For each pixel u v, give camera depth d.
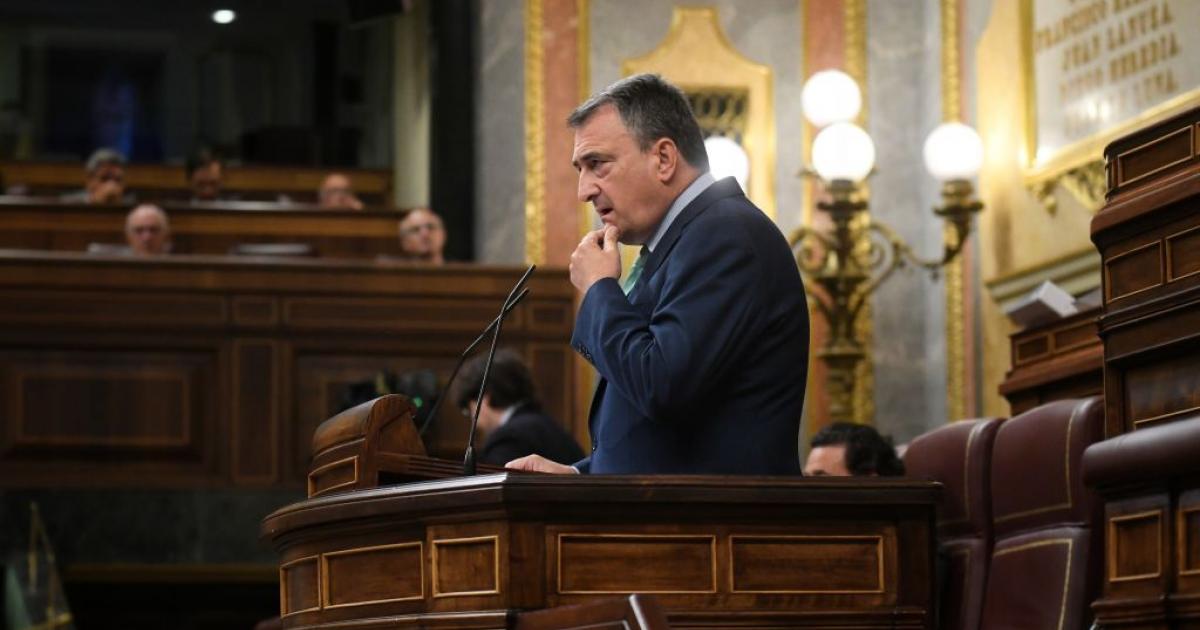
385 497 8.99
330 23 44.97
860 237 27.92
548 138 31.61
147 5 46.94
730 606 8.91
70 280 26.08
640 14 31.91
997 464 14.41
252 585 26.05
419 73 35.47
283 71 45.53
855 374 28.64
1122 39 24.50
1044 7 26.83
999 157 28.30
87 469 25.75
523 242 31.48
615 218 10.59
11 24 47.16
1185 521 8.99
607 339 9.95
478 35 31.88
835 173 27.11
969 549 14.55
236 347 26.42
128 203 31.86
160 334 26.22
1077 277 25.66
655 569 8.84
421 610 8.88
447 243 31.34
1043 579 13.38
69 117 47.31
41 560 25.12
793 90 31.94
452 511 8.79
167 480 25.97
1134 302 10.29
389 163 41.09
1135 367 10.27
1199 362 9.74
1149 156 10.35
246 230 31.67
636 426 10.12
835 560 9.12
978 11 29.45
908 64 31.98
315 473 10.39
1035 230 27.02
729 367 9.87
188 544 25.78
